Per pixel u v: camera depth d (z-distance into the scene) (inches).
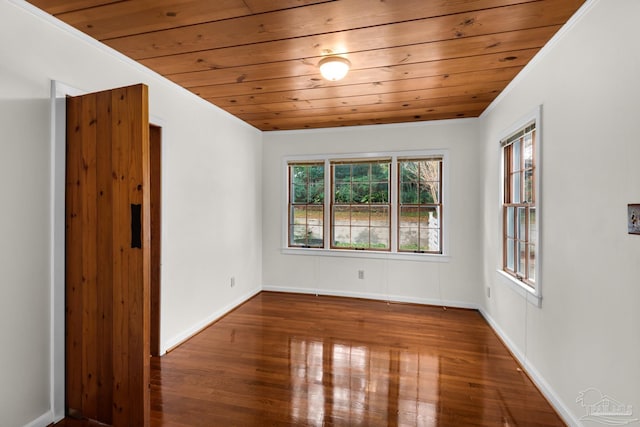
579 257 75.4
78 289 79.0
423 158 171.9
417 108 149.0
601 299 67.4
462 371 103.8
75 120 78.9
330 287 187.8
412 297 174.6
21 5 69.8
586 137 72.5
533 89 99.3
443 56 96.7
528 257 108.0
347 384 96.1
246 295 178.7
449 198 168.1
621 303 61.6
